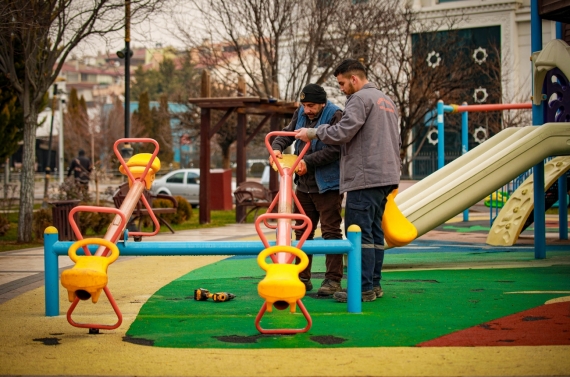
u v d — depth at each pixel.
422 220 7.15
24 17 10.52
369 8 21.34
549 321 4.66
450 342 4.14
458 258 8.52
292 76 21.47
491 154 8.05
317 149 5.76
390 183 5.35
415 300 5.50
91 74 110.38
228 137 31.23
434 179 8.91
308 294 5.90
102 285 4.09
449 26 26.56
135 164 5.16
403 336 4.30
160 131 45.25
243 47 23.03
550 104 8.57
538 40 8.43
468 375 3.49
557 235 11.78
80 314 5.15
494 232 10.30
